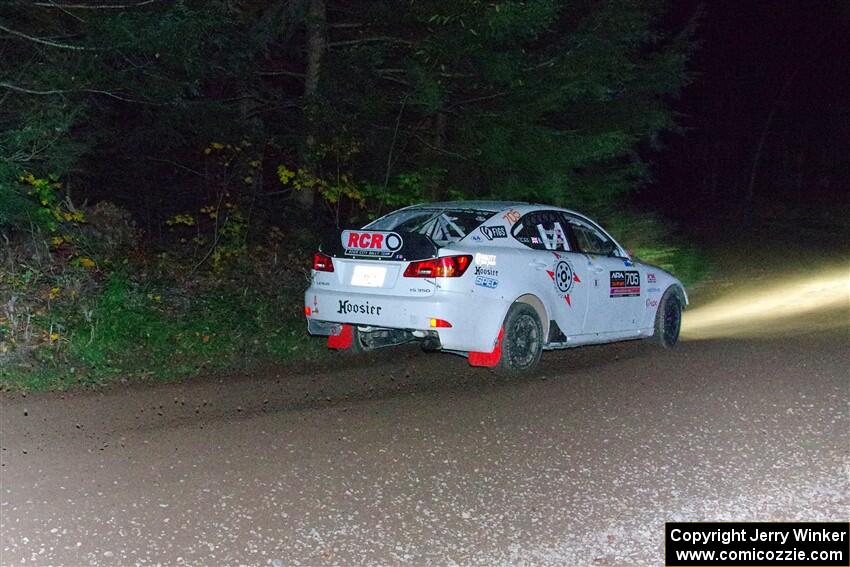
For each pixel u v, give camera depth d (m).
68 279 11.02
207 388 8.94
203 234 14.66
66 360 9.84
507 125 15.80
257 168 15.12
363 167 15.74
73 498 5.89
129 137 15.00
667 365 9.95
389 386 9.09
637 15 16.39
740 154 51.03
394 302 9.17
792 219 40.34
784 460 6.70
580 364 10.35
